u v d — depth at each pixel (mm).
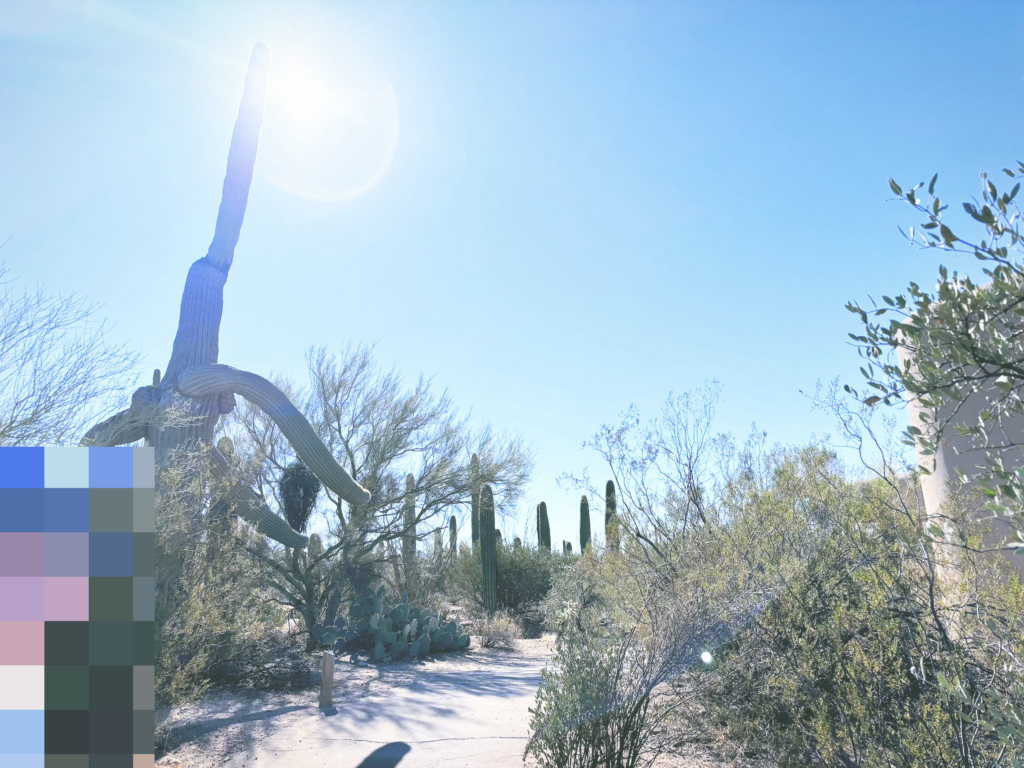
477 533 26500
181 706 7496
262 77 13352
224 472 11641
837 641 4180
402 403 18078
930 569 3955
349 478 13438
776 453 7664
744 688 4980
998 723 2693
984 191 2152
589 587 10125
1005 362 2135
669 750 5426
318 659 13375
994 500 2133
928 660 4020
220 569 8375
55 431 5828
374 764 6738
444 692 10602
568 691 5105
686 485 8188
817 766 4246
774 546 5398
